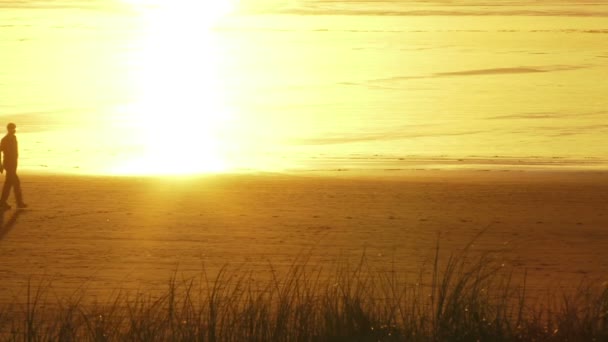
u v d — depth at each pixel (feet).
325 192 197.26
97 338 71.61
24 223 157.48
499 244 140.36
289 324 70.79
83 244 139.13
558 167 263.29
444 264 122.31
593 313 71.05
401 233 150.10
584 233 151.12
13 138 171.42
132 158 291.38
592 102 453.99
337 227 155.33
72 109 436.35
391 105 449.48
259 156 298.15
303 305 72.84
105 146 323.37
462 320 69.92
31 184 205.36
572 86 521.65
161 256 130.31
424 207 178.60
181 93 512.22
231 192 196.03
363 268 119.24
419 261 125.18
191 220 161.07
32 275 116.98
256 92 513.04
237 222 159.74
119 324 75.05
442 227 155.74
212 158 291.99
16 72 604.90
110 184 206.18
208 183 210.18
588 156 295.48
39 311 93.61
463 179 224.74
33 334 73.77
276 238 144.87
